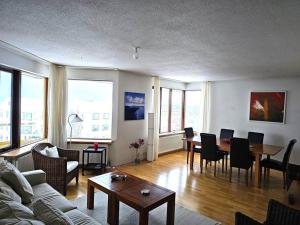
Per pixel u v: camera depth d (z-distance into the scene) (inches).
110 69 193.9
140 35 98.0
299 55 124.3
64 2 68.6
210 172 191.0
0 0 68.1
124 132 208.5
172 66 170.9
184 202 131.2
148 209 90.2
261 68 168.1
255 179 161.0
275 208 75.7
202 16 75.4
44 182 110.9
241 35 93.3
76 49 126.7
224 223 108.7
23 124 158.7
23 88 158.2
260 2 63.9
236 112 241.3
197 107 280.1
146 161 223.5
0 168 89.7
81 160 193.0
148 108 233.3
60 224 54.9
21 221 51.4
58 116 180.5
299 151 201.3
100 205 123.0
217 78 234.5
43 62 166.2
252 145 186.4
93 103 200.2
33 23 87.6
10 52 130.4
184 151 275.3
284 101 209.0
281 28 83.7
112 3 68.2
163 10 71.9
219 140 207.5
